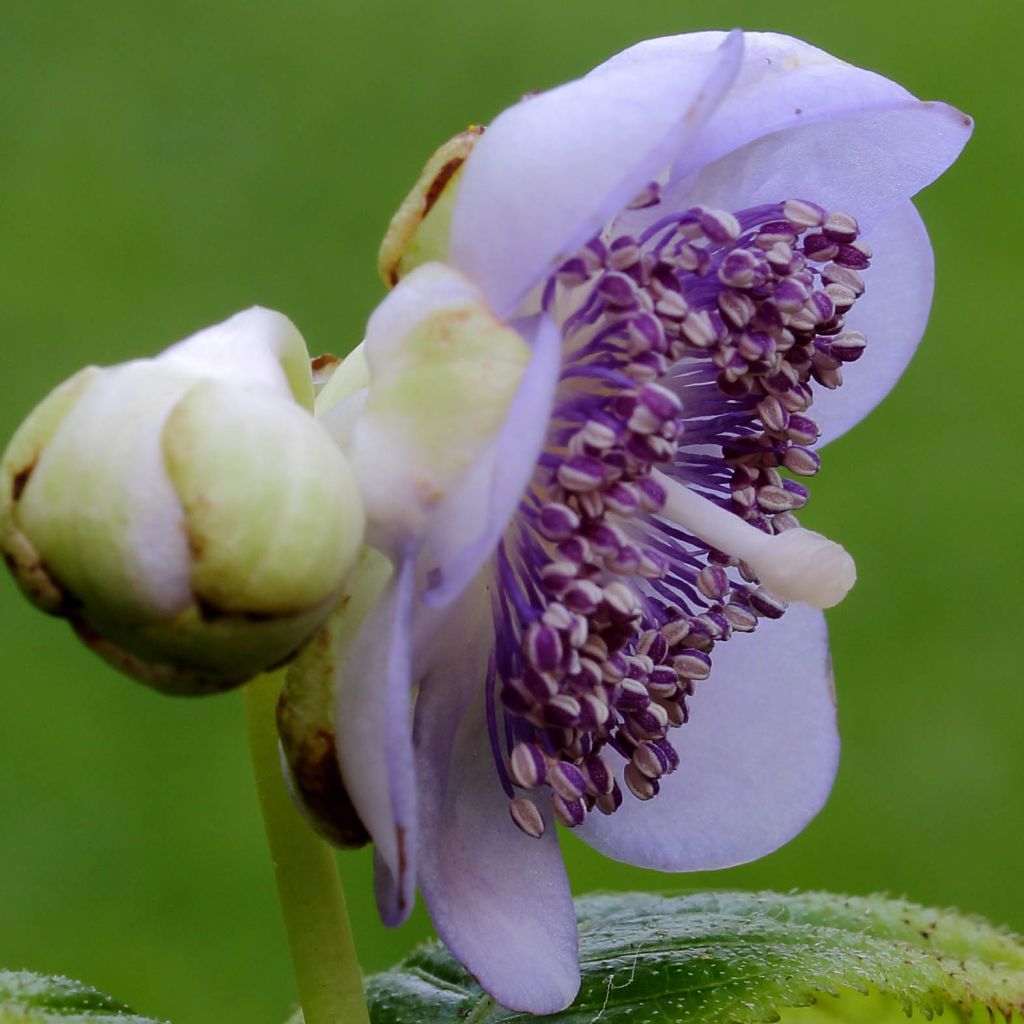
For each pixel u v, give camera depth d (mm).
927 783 542
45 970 495
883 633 579
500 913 259
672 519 260
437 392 245
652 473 259
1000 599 585
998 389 652
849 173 266
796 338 263
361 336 682
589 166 246
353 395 250
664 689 262
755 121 254
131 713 562
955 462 627
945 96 773
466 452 245
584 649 256
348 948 259
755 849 271
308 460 240
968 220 719
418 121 774
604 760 264
